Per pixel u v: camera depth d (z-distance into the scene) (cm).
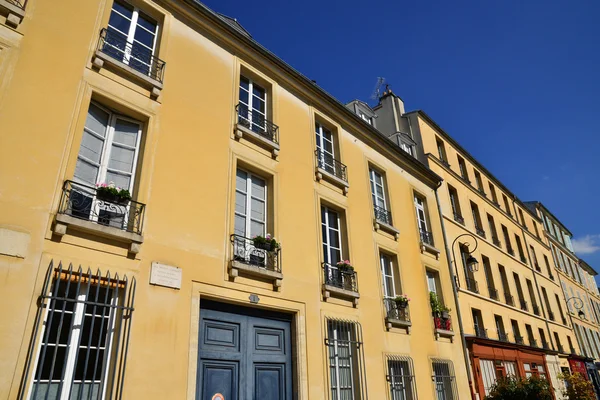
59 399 563
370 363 1099
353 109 1778
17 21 699
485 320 1825
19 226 605
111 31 855
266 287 928
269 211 1037
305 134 1235
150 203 778
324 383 960
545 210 3681
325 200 1198
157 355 696
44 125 678
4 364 538
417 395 1202
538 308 2545
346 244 1216
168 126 866
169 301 743
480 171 2497
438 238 1692
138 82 850
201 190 875
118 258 702
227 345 833
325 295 1052
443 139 2225
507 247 2484
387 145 1571
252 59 1153
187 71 959
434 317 1439
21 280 584
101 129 789
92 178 746
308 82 1283
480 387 1516
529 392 1369
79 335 624
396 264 1384
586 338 3438
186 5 1008
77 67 757
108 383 628
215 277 835
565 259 3766
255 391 850
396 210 1498
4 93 651
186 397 711
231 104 1034
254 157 1034
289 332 966
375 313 1191
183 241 804
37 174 646
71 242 654
